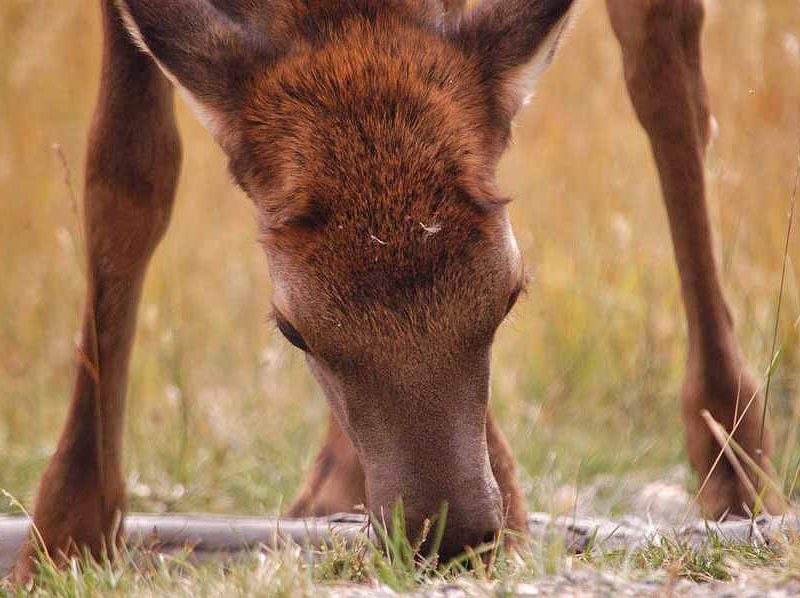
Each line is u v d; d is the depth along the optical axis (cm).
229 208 1858
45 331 1742
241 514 1288
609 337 1581
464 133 859
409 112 862
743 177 1555
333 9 930
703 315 1081
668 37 1045
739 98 1599
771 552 854
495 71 892
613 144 1728
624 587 762
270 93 884
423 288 825
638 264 1619
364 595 768
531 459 1363
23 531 1047
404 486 826
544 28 897
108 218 999
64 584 860
